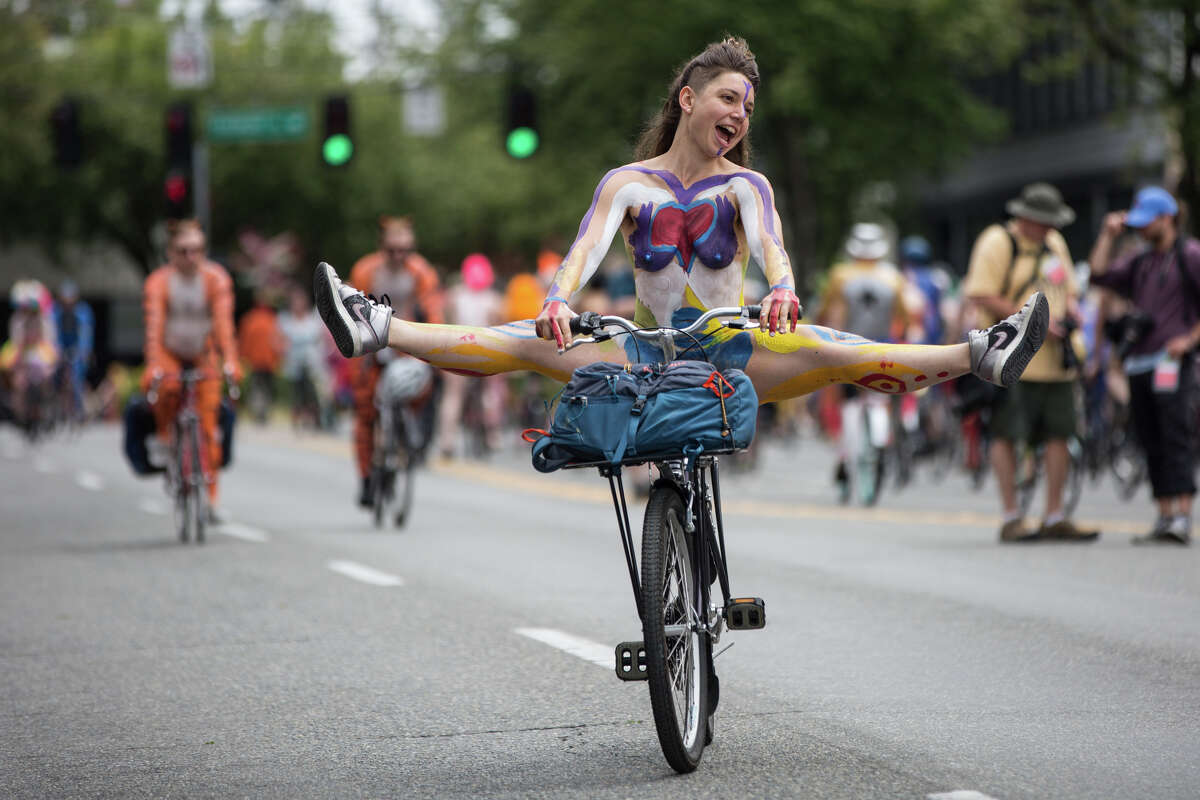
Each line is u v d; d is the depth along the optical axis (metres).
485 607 22.94
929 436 47.38
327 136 64.06
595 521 35.31
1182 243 29.00
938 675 17.73
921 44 95.44
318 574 26.69
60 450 61.72
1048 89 112.19
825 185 106.75
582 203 115.50
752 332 14.25
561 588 24.77
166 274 31.52
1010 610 22.02
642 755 14.35
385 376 33.56
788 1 91.69
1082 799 12.73
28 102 105.75
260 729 15.80
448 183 132.50
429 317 35.75
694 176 14.36
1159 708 15.95
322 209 126.38
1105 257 29.75
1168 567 26.00
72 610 23.48
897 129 98.00
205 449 32.16
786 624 21.12
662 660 13.07
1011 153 117.75
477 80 120.75
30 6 105.44
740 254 14.44
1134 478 40.22
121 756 14.88
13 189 118.00
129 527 34.91
